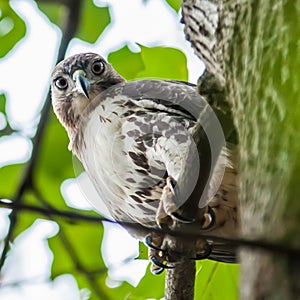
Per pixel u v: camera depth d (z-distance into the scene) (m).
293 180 3.29
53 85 10.80
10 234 10.01
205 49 6.57
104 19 12.52
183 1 7.26
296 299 3.01
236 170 7.08
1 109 12.39
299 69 3.65
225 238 3.52
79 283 11.71
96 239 11.96
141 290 10.54
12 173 12.31
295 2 3.90
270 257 3.16
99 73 10.77
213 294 9.84
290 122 3.53
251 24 4.40
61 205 12.09
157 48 11.41
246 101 4.20
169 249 6.63
